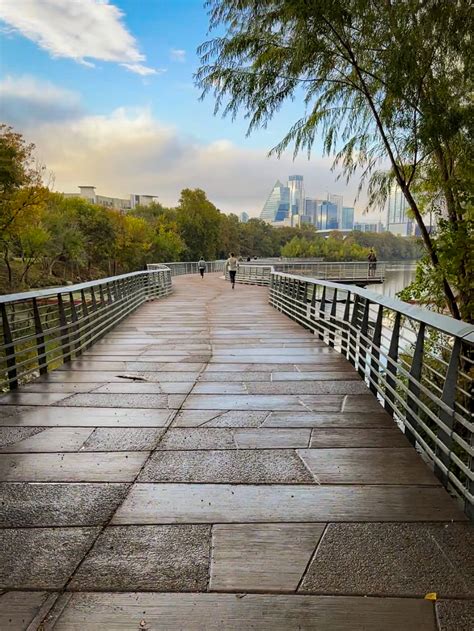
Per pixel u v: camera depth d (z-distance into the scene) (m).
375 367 4.22
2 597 1.64
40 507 2.23
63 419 3.48
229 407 3.77
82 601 1.62
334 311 6.57
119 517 2.14
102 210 43.06
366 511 2.18
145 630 1.48
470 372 3.49
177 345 6.66
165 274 16.75
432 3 4.54
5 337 4.17
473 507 2.07
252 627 1.50
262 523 2.09
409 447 2.95
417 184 6.18
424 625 1.50
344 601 1.61
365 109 5.80
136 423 3.39
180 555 1.86
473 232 5.48
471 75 4.88
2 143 21.14
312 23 4.79
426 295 6.32
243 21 5.24
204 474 2.57
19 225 23.30
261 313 10.87
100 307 7.67
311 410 3.68
